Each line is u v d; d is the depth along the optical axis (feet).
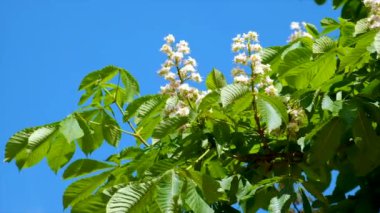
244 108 12.14
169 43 13.67
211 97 12.26
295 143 13.57
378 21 12.65
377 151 11.96
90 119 14.25
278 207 11.89
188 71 13.53
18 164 13.01
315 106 12.64
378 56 11.46
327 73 12.89
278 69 12.98
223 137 12.92
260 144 13.76
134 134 14.21
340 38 13.91
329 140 12.14
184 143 13.15
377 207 13.58
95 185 13.15
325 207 14.03
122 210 10.07
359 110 11.91
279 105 11.89
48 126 13.08
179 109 12.67
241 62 12.75
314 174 12.51
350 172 13.97
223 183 12.87
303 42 14.40
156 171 11.26
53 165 13.34
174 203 10.20
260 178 13.74
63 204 12.92
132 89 14.34
